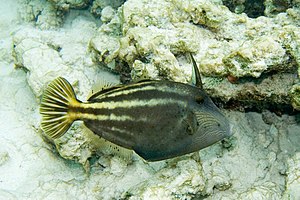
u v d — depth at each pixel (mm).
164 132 550
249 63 676
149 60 724
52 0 1096
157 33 734
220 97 731
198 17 754
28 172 782
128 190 727
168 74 715
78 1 1108
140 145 554
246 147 770
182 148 560
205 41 754
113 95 541
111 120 543
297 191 672
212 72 715
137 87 544
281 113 789
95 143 567
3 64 1000
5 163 788
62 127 556
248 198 706
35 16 1152
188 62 739
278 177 755
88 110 544
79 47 985
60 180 774
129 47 741
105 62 798
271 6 791
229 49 730
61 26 1140
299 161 692
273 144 783
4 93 908
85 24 1091
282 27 707
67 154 754
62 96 551
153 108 544
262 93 719
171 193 698
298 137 786
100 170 784
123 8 774
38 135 821
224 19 759
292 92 688
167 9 758
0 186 764
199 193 717
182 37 733
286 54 683
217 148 763
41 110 559
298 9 744
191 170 707
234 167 756
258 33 743
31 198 749
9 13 1173
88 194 761
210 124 554
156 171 757
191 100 551
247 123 791
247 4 902
